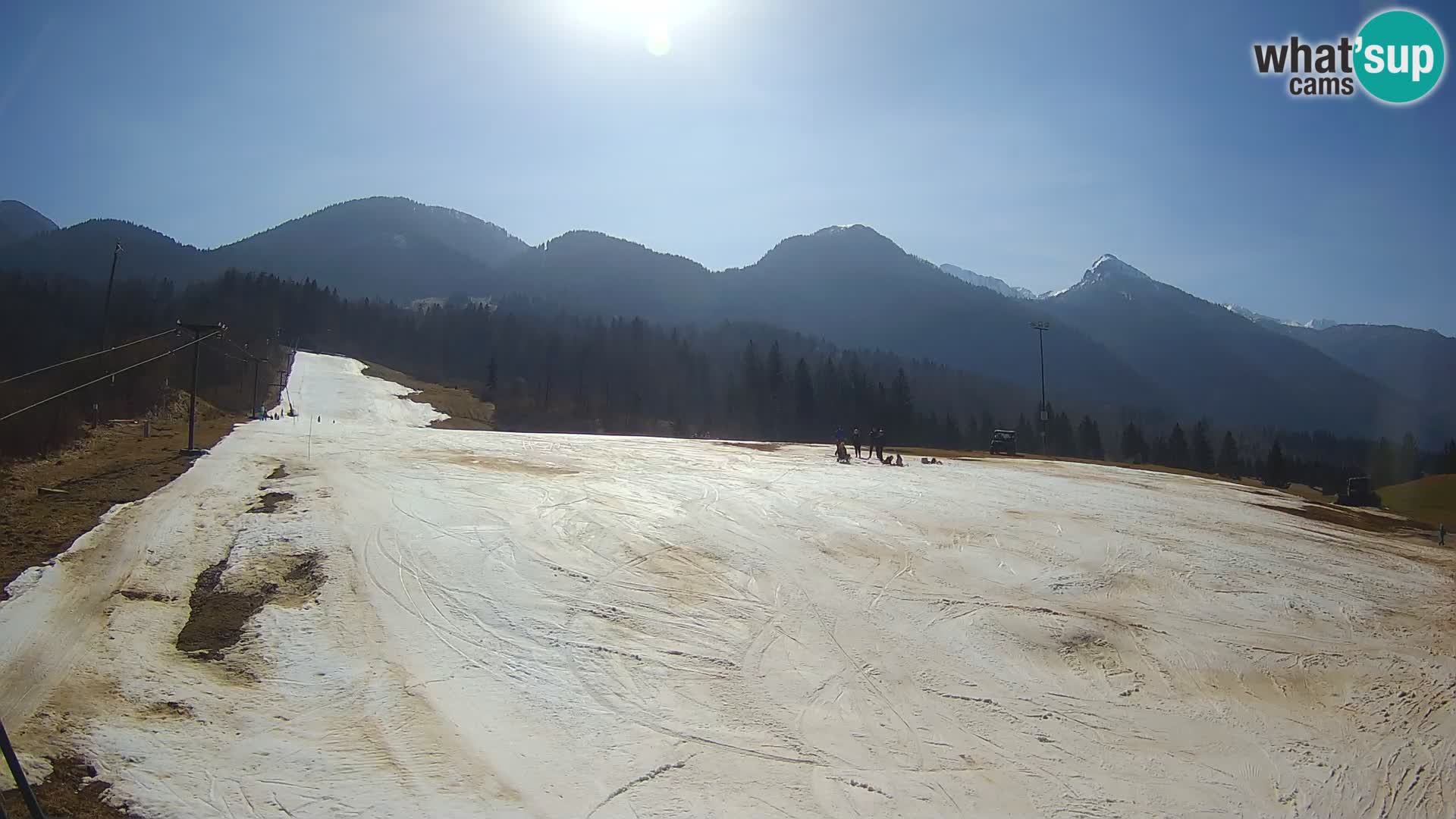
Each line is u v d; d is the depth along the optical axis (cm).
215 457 2470
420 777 824
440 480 2256
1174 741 1079
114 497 1753
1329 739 1120
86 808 705
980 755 992
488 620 1259
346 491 1984
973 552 1895
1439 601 1822
